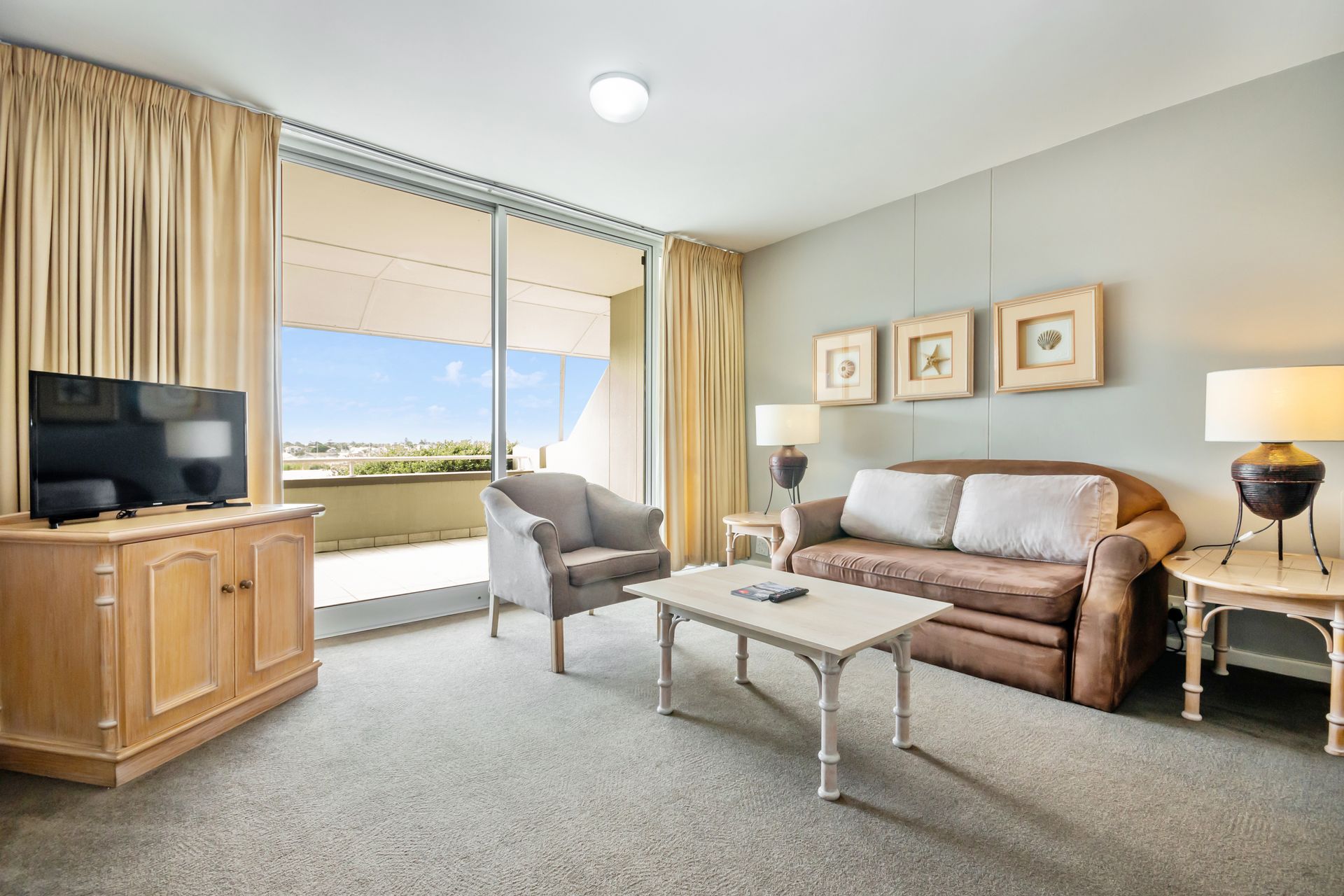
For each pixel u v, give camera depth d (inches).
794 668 101.0
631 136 116.9
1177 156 108.0
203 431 89.0
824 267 166.6
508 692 91.7
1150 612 96.3
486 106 106.0
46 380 71.7
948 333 138.3
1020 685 91.0
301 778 67.9
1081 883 50.6
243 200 103.4
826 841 56.6
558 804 62.7
